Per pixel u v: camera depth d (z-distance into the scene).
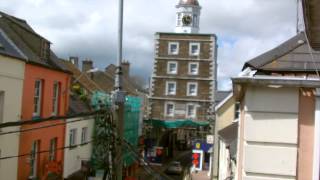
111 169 8.37
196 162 47.16
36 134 22.02
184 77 77.94
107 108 8.37
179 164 49.91
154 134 60.44
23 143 20.59
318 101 7.19
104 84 59.53
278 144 7.27
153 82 78.56
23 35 23.28
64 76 26.11
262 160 7.27
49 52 24.52
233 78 7.29
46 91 23.39
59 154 25.33
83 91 37.62
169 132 66.38
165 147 63.00
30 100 21.53
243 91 7.62
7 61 18.98
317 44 6.54
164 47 78.88
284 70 10.66
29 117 21.39
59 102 25.53
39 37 23.48
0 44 18.95
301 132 7.27
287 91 7.29
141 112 52.09
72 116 7.12
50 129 23.86
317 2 4.84
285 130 7.27
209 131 55.00
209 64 77.69
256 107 7.33
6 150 19.05
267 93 7.32
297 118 7.26
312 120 7.24
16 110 19.98
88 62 60.44
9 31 22.62
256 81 7.23
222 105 32.84
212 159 37.25
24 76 20.64
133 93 68.75
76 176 26.97
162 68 78.62
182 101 77.69
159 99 78.19
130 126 40.94
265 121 7.30
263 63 11.07
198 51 78.06
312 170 7.17
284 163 7.23
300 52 10.98
